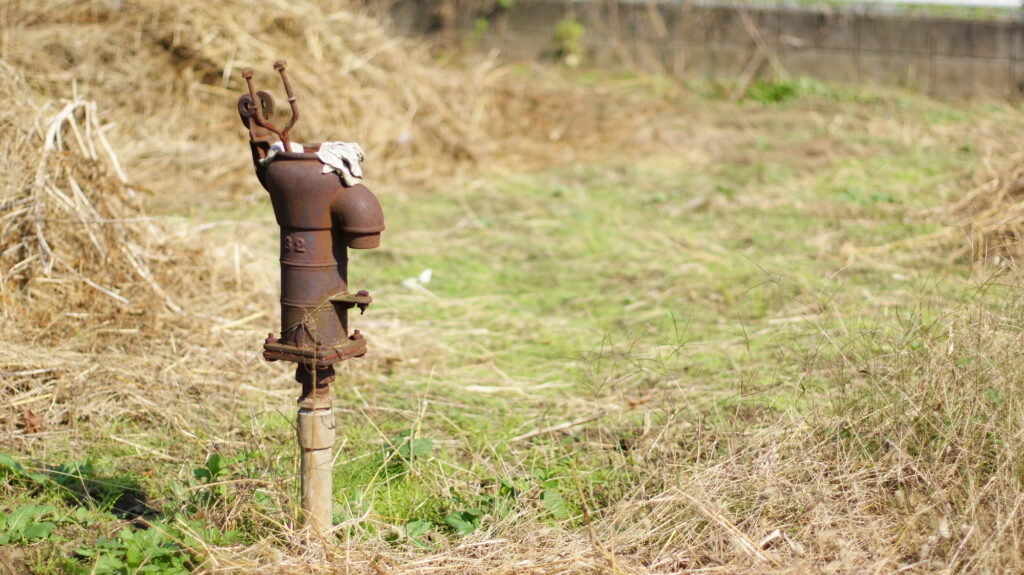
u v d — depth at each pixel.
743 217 7.38
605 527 3.06
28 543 2.99
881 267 5.97
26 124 4.95
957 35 12.44
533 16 13.77
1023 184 6.97
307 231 2.62
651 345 4.90
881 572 2.70
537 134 10.45
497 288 6.00
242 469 3.35
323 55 8.97
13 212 4.57
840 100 12.17
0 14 7.84
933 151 9.37
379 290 5.85
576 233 7.14
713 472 3.18
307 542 2.83
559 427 3.95
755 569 2.67
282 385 4.33
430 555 2.87
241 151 8.17
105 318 4.52
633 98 12.23
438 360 4.77
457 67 12.91
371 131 8.76
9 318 4.32
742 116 11.46
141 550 2.83
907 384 3.40
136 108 8.05
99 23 8.29
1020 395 3.14
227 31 8.45
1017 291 3.80
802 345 4.64
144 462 3.59
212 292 5.02
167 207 6.87
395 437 3.82
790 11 13.00
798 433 3.37
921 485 3.03
